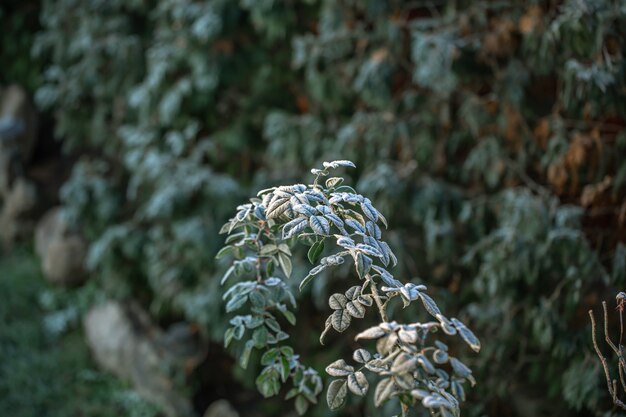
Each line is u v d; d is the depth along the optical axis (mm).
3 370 4480
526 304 3082
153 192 4395
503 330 3098
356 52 3707
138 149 4352
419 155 3490
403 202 3416
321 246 1784
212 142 4234
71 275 5105
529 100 3270
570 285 2916
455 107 3469
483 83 3404
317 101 3982
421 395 1519
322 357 3799
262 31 4137
